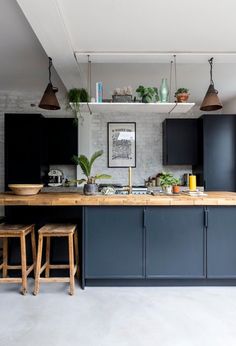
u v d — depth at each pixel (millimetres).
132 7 2324
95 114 5621
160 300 2502
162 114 5691
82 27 2633
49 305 2396
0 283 2867
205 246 2742
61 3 2234
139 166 5645
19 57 3566
